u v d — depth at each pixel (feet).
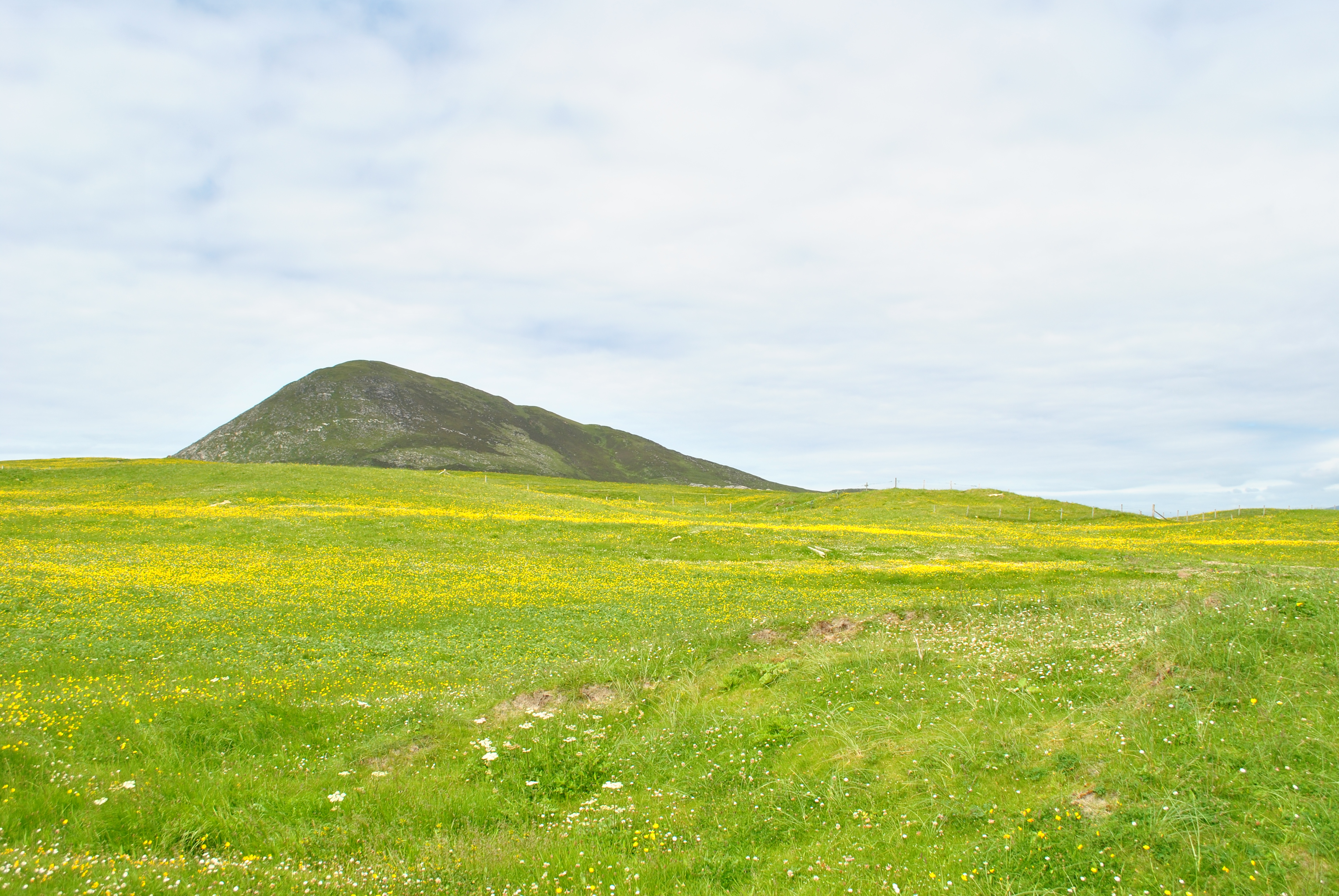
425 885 29.35
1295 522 231.50
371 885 29.25
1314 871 24.13
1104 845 27.37
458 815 38.01
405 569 128.98
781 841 32.60
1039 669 47.75
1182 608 56.24
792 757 40.98
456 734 49.57
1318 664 38.22
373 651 79.97
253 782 42.09
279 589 106.32
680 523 203.41
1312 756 30.17
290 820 36.99
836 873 28.71
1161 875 25.44
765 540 179.52
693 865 30.71
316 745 50.03
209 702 54.03
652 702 53.67
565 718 50.90
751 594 116.67
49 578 101.91
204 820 35.94
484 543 162.81
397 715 54.85
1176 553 167.63
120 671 65.82
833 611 84.43
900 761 37.52
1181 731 34.37
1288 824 26.50
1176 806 28.35
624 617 99.35
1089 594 89.30
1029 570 139.44
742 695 53.01
